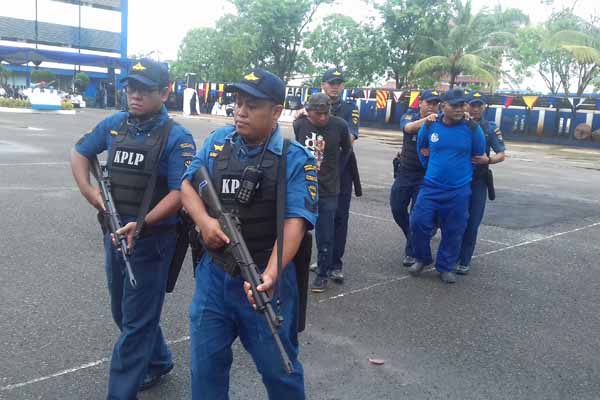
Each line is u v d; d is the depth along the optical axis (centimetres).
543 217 937
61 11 4291
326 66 4053
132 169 304
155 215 296
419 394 364
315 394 358
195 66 4562
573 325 488
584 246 757
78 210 801
